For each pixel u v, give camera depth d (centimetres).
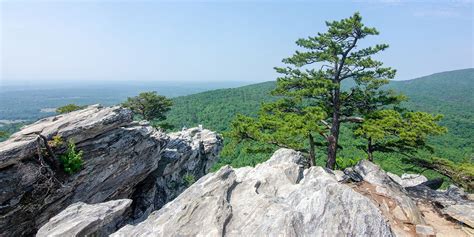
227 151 2294
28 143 1819
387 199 1748
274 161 1983
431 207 1855
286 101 2412
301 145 2217
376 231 1202
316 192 1354
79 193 2070
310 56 2297
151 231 1238
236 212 1298
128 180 2473
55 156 1919
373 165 2061
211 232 1147
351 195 1328
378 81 2250
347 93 2428
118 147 2286
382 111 2112
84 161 2078
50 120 2295
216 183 1495
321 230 1173
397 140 2195
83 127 2088
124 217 2516
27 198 1783
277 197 1449
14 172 1752
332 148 2338
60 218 1484
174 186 3291
